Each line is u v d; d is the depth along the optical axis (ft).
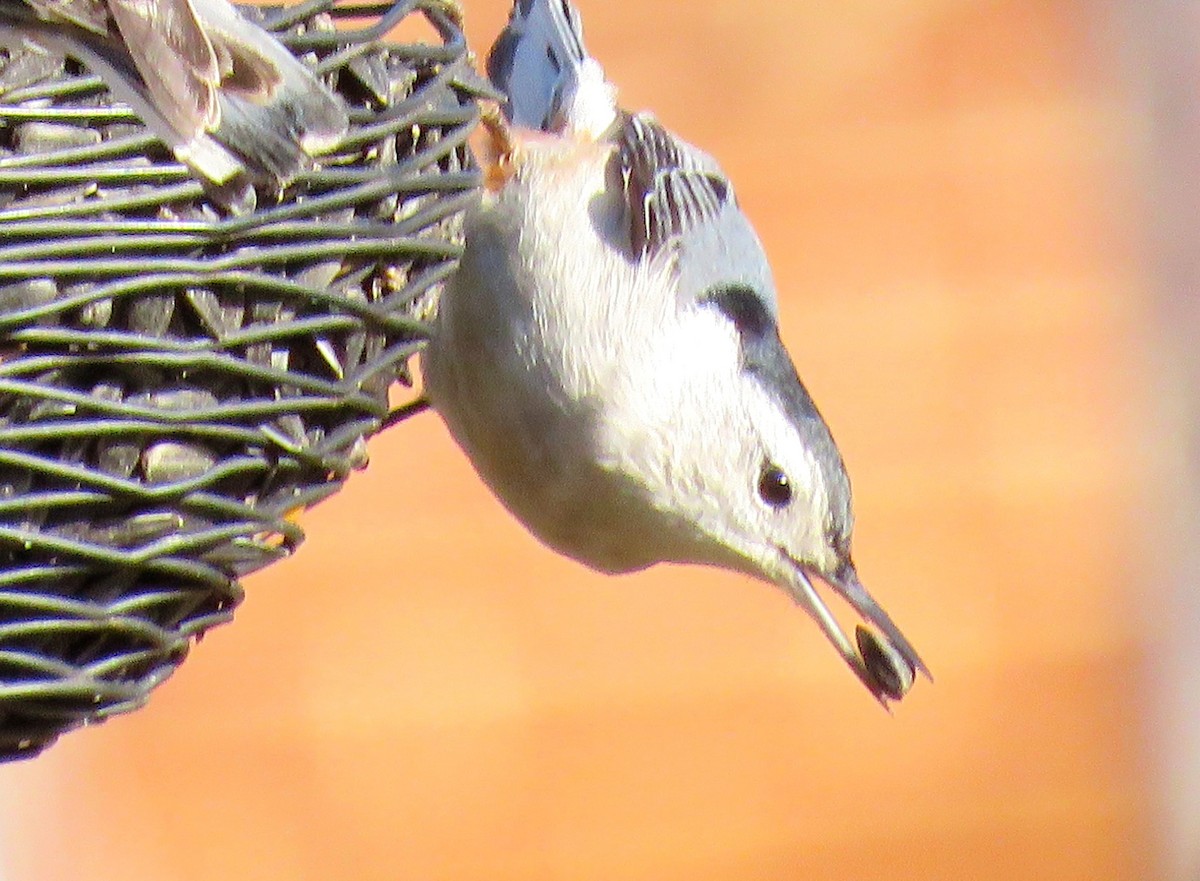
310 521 9.95
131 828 9.91
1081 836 9.96
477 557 9.95
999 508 9.97
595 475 9.43
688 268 9.43
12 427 9.14
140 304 9.15
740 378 9.43
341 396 9.19
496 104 9.37
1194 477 9.96
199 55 9.09
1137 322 9.97
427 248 9.21
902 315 9.97
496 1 9.91
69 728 9.21
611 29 9.97
